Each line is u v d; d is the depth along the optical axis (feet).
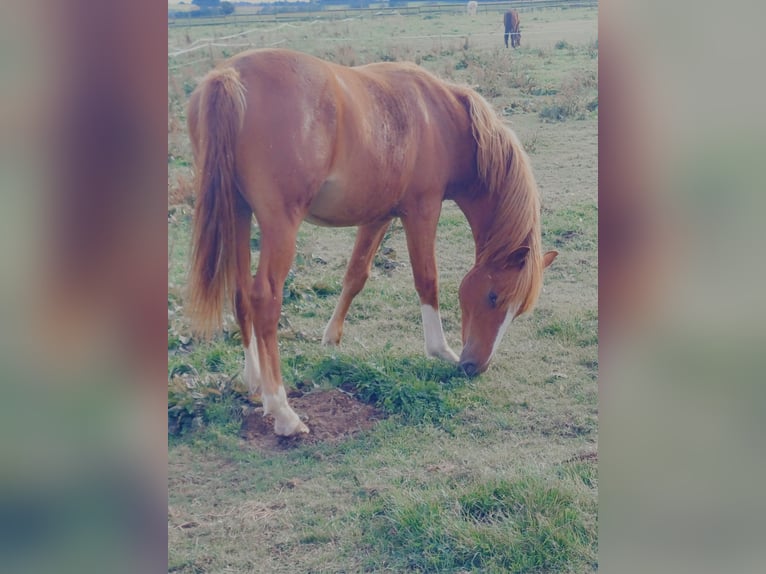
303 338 15.64
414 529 12.28
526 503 12.74
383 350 15.52
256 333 13.01
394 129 13.92
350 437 13.88
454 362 15.30
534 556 12.08
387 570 11.76
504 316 14.96
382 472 13.33
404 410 14.40
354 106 13.33
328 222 14.12
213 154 12.23
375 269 17.13
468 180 15.12
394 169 14.05
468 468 13.51
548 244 17.80
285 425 13.52
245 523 12.37
